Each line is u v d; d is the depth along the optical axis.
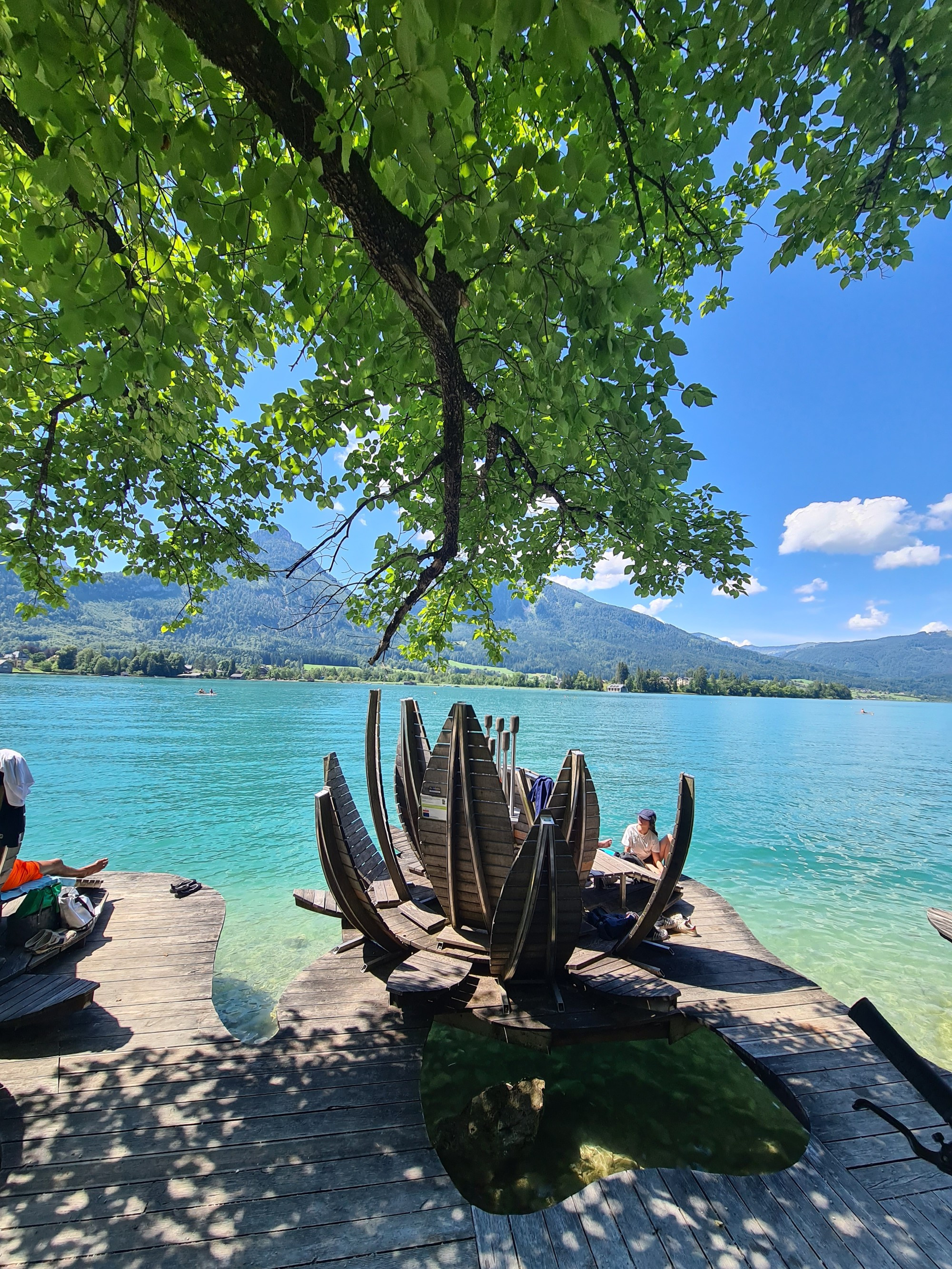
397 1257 2.61
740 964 5.12
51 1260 2.56
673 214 5.13
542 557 7.89
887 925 8.78
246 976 6.41
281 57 2.09
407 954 4.93
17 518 6.07
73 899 5.37
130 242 2.92
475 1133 3.45
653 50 3.49
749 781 23.05
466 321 4.36
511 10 1.46
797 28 3.27
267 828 13.06
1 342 4.49
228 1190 2.92
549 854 3.81
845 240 5.32
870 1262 2.62
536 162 2.09
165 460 6.26
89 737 28.55
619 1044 4.39
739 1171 3.21
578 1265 2.58
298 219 2.28
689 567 6.10
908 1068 1.62
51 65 1.87
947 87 3.40
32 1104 3.44
